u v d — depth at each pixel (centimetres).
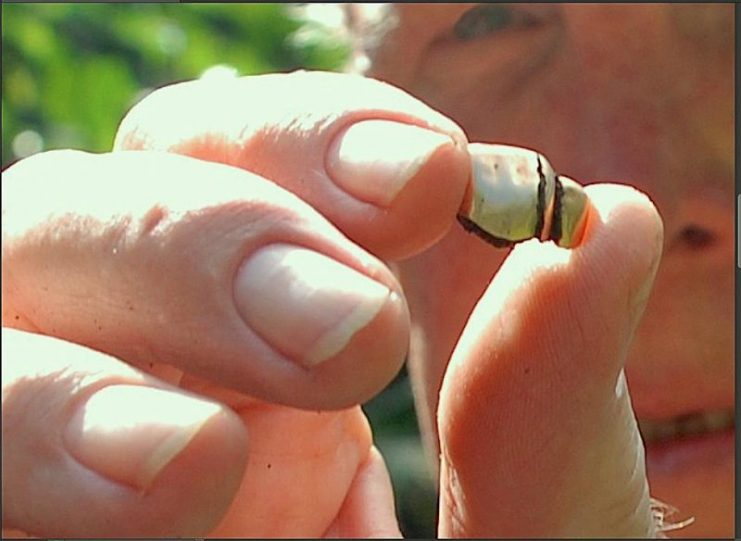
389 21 35
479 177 19
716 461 30
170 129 19
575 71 31
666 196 29
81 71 52
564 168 31
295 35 52
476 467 21
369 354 17
